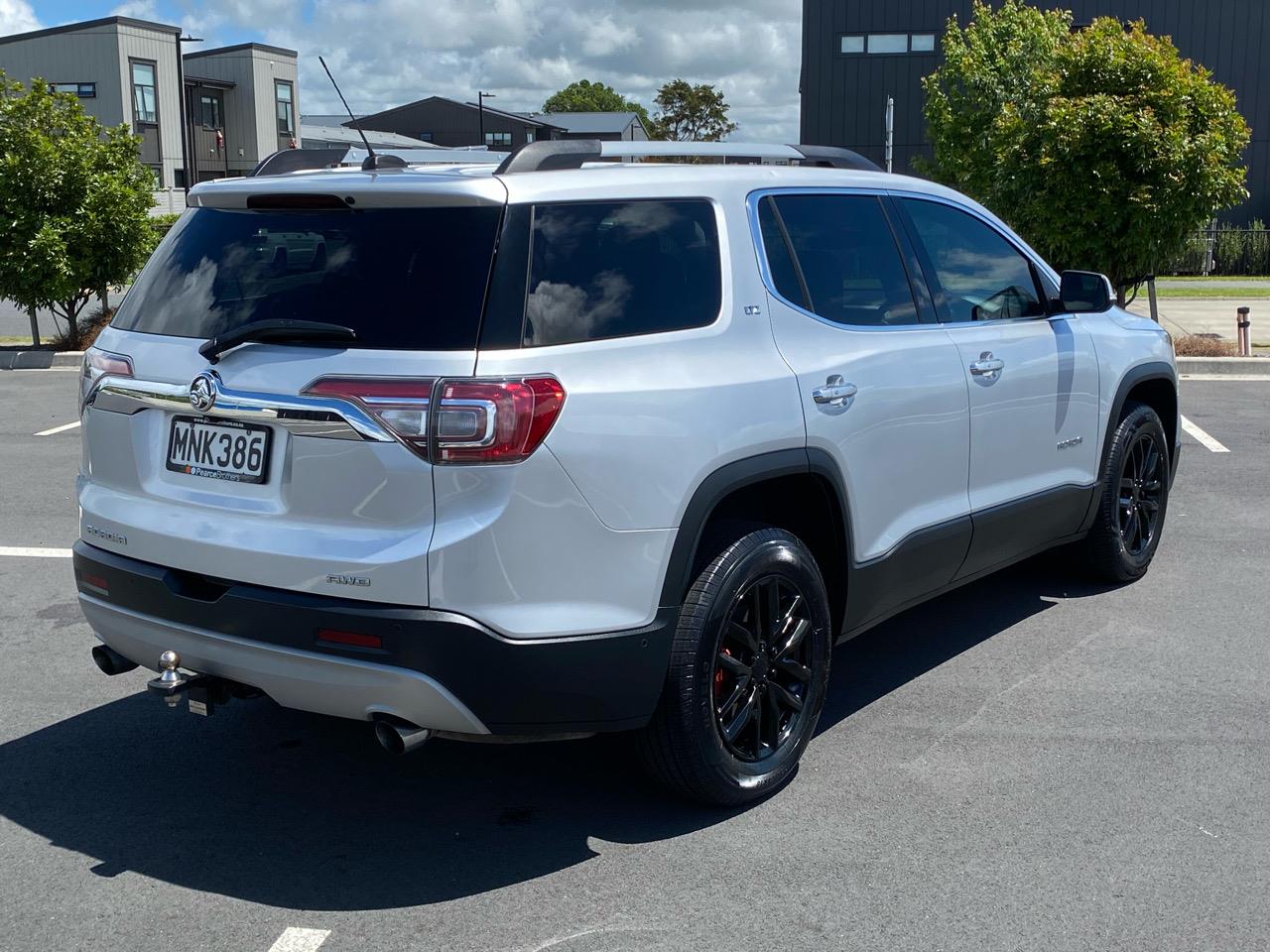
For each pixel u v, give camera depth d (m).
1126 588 5.79
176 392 3.29
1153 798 3.67
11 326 20.19
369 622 2.97
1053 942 2.94
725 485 3.38
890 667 4.79
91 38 48.28
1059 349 4.96
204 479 3.30
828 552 3.95
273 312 3.19
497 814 3.64
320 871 3.32
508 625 3.02
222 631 3.20
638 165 3.74
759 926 3.02
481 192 3.10
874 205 4.30
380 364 2.99
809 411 3.66
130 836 3.52
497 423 2.95
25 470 8.56
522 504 3.00
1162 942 2.93
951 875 3.25
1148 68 13.06
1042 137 13.38
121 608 3.46
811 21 33.69
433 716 3.03
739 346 3.54
